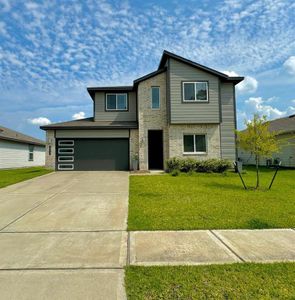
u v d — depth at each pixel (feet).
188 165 44.50
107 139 49.90
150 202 21.21
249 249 11.72
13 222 16.14
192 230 14.43
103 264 10.29
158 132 53.47
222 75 46.50
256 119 28.50
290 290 8.25
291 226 14.98
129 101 53.93
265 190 27.02
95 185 31.14
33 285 8.73
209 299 7.82
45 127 48.42
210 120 46.26
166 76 48.39
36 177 39.52
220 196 23.65
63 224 15.71
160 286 8.59
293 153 57.52
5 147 65.67
